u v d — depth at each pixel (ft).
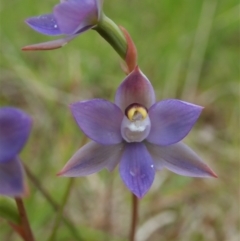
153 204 0.71
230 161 0.76
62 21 0.47
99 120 0.47
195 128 0.80
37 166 0.71
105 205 0.70
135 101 0.48
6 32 0.89
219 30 0.91
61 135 0.73
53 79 0.84
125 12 0.97
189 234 0.69
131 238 0.55
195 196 0.72
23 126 0.41
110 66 0.86
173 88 0.84
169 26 0.93
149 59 0.88
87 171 0.47
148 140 0.48
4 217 0.48
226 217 0.70
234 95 0.83
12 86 0.80
